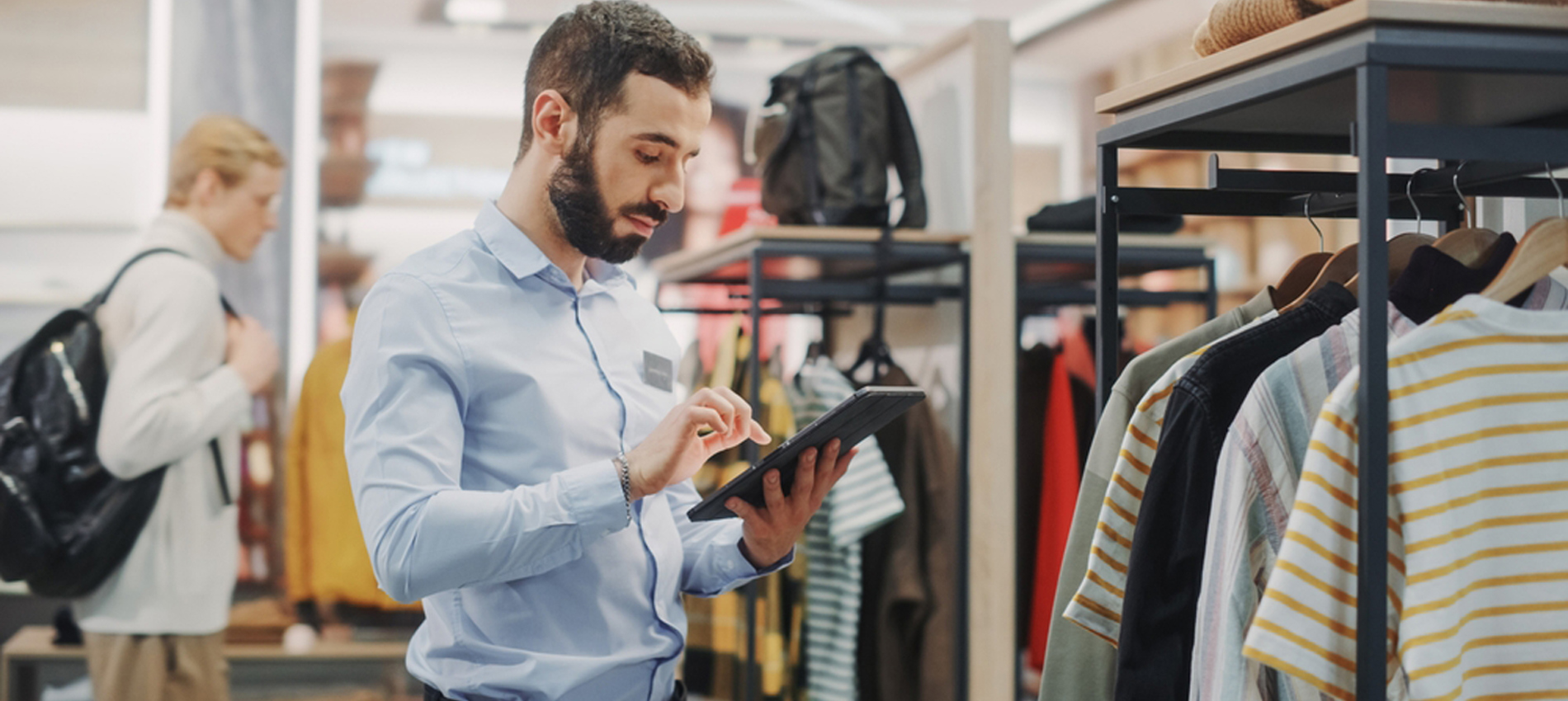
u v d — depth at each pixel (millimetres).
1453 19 939
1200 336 1299
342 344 4004
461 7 4324
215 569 3400
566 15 1285
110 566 3156
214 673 3428
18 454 3053
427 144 4312
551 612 1281
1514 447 983
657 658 1361
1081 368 3330
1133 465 1212
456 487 1169
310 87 4195
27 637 3678
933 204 3031
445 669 1291
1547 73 955
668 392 1492
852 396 1162
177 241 3494
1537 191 1261
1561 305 1105
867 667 2883
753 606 2711
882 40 4836
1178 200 1339
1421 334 971
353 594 3926
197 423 3260
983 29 2756
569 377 1309
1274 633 941
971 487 2740
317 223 4188
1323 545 954
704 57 1256
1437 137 945
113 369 3211
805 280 2742
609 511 1158
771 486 1278
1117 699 1127
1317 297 1170
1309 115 1190
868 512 2670
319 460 3943
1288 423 1058
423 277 1246
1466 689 969
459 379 1228
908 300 2771
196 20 4086
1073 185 5070
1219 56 1100
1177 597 1122
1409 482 949
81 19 4008
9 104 3959
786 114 2896
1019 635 3129
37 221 3967
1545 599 990
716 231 4582
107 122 4023
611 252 1285
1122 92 1256
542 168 1300
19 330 3936
